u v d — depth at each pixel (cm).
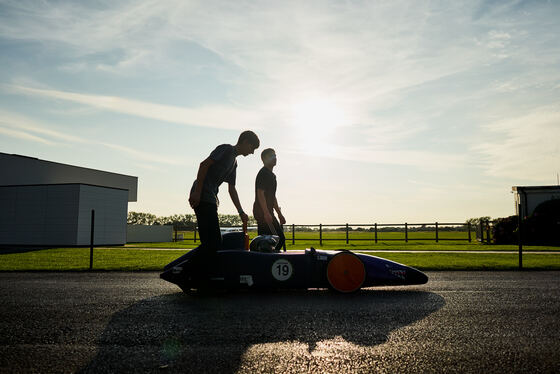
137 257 973
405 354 213
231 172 425
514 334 254
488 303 362
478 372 186
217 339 242
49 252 1230
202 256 389
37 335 251
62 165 2664
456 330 264
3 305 354
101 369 190
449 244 1744
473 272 637
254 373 185
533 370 188
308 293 431
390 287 473
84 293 426
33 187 1997
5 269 680
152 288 466
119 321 290
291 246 1677
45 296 405
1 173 2247
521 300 378
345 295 416
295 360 204
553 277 568
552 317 303
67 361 202
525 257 931
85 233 1948
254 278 411
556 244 1688
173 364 197
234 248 439
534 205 1831
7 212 2023
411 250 1230
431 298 392
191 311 327
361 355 212
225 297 403
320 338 245
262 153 509
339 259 418
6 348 224
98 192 2028
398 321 290
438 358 207
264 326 275
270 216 482
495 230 1811
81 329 266
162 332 258
